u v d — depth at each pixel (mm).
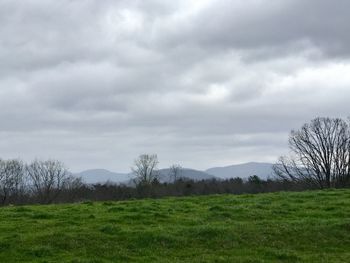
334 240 22781
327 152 87438
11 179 106438
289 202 32875
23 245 21062
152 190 96688
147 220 26000
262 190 89000
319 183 87062
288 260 20172
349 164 85750
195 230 23281
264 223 25156
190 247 21594
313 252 21438
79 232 22906
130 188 101062
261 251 21234
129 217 26641
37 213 28609
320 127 89125
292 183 88438
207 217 26969
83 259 19531
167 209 29922
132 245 21484
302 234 23297
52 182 107625
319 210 29094
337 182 86062
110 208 30156
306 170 88438
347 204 30969
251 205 31141
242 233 23188
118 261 19719
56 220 26219
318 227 24141
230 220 26000
